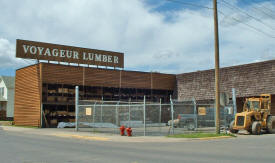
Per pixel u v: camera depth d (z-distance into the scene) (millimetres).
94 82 40281
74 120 39281
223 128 27500
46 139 21125
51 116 37469
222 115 28953
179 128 28750
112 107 33125
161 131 26188
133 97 43812
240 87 37781
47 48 37844
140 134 23766
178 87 46625
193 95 43812
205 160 11047
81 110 33750
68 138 22469
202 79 42844
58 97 37625
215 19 22297
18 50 35719
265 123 25031
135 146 16375
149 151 13930
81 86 39656
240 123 24109
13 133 27406
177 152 13484
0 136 23641
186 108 31391
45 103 36312
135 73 43906
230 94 38781
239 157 11766
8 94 54375
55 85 37594
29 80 38219
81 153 13234
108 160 11195
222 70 40219
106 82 41281
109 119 32656
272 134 24516
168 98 47156
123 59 44281
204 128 28516
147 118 36344
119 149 14820
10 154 12914
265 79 35188
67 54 39188
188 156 12133
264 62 35562
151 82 45156
